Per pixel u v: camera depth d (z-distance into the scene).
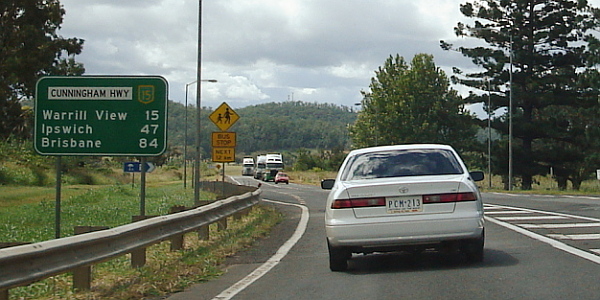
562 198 29.19
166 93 13.32
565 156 57.22
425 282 9.02
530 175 59.25
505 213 20.34
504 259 10.78
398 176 10.12
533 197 30.88
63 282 9.55
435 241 9.54
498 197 31.19
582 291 8.03
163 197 36.22
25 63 33.22
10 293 8.72
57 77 13.25
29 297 8.57
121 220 21.66
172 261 11.50
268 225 18.80
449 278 9.23
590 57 54.22
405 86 77.88
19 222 20.88
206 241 14.69
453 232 9.48
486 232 15.16
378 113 79.88
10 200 31.88
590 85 54.47
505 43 56.16
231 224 19.11
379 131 79.44
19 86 34.91
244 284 9.56
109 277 10.11
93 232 8.73
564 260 10.45
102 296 8.68
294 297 8.41
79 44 36.06
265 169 95.81
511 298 7.77
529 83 55.94
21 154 53.81
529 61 55.47
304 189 57.59
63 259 7.75
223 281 9.96
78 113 13.25
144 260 10.88
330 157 132.50
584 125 63.75
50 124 13.20
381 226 9.50
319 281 9.51
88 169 61.75
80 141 13.19
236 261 12.09
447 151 10.62
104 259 8.64
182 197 37.94
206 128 191.38
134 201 32.31
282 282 9.59
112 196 35.88
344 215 9.62
